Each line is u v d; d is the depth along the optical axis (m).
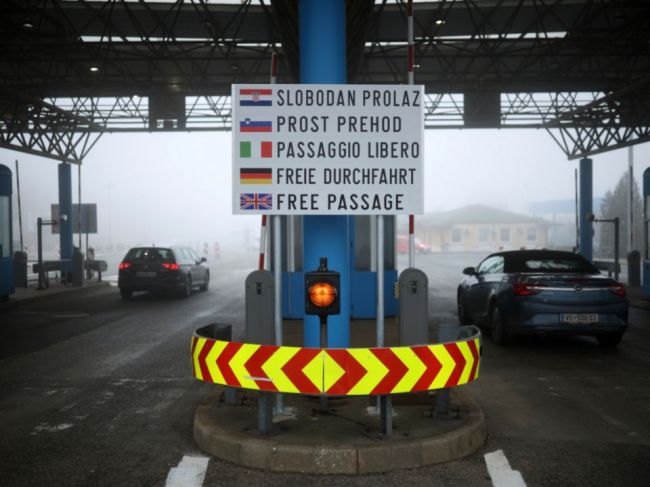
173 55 15.55
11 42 15.90
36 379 6.73
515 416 5.24
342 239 5.41
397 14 14.78
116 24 15.59
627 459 4.14
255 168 4.63
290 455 3.92
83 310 13.62
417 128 4.62
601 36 15.87
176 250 16.77
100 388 6.31
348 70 12.80
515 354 8.05
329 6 5.46
